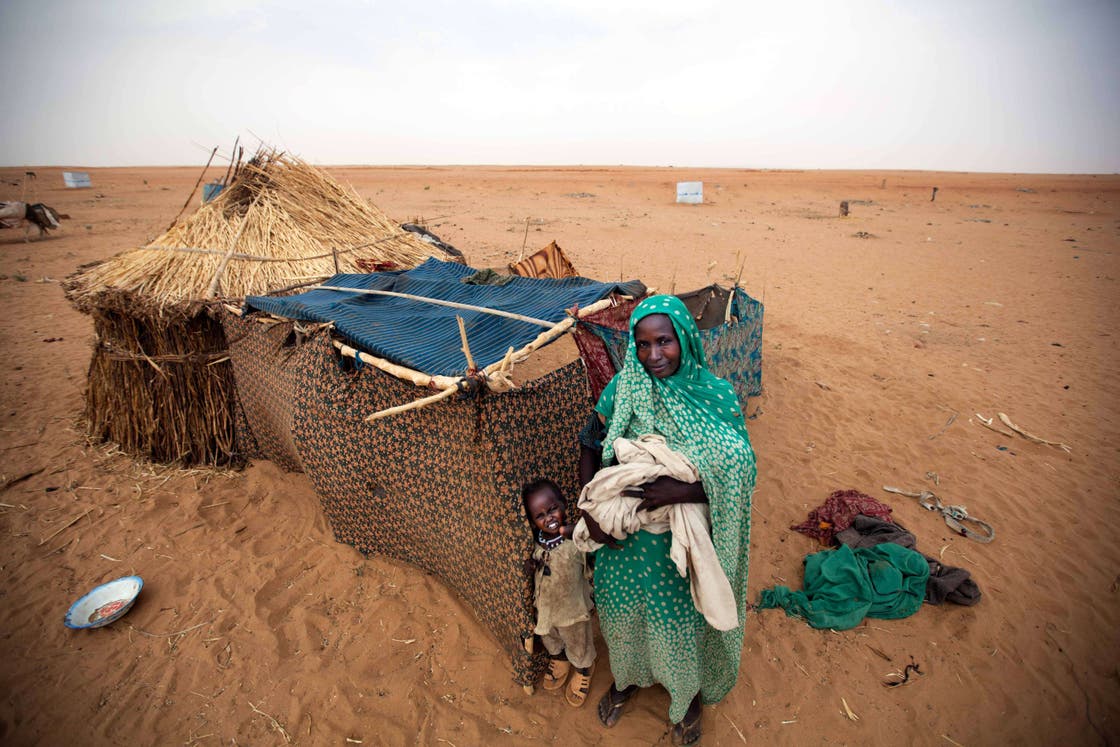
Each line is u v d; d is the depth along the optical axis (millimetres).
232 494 4805
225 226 5691
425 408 3023
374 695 3080
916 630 3438
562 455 3309
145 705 3049
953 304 10781
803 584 3805
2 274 12750
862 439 5676
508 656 3234
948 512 4445
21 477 5012
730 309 5812
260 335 4441
